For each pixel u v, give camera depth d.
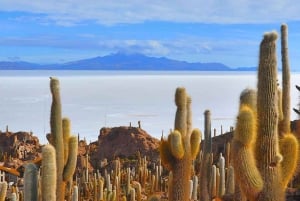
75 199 19.23
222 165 17.08
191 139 11.26
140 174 35.03
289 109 11.33
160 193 27.98
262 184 6.83
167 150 11.23
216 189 17.22
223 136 39.72
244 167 6.79
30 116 131.12
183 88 11.46
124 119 123.00
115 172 32.91
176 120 11.42
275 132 6.98
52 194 8.61
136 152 51.78
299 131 11.26
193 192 21.08
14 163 45.38
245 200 10.29
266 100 6.98
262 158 6.96
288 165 7.09
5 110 146.75
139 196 25.19
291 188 11.66
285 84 11.38
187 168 11.20
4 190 13.02
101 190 27.08
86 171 35.81
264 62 7.02
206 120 13.68
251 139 6.81
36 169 8.86
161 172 36.44
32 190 8.78
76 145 11.43
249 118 6.80
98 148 55.16
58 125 11.00
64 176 11.19
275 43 7.02
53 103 11.04
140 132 55.22
